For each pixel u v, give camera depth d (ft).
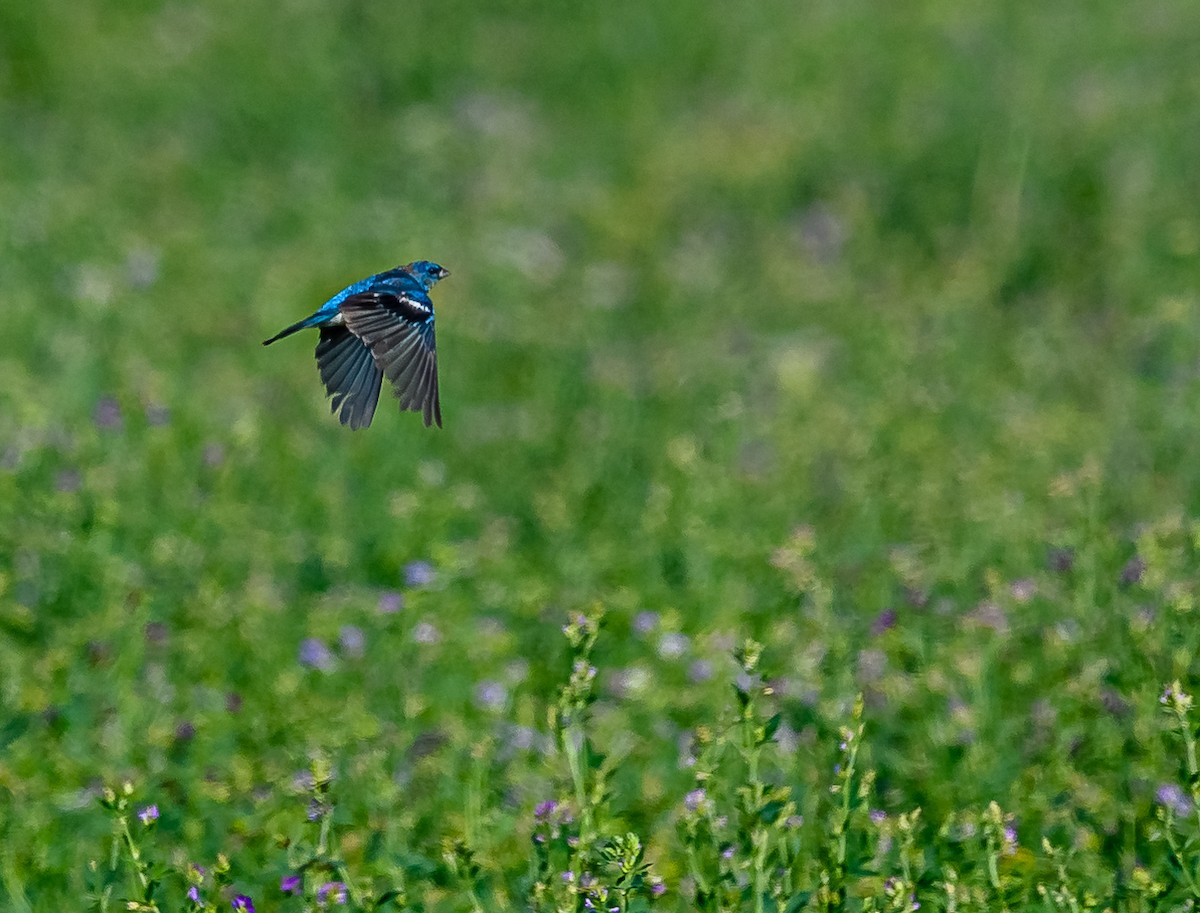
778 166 79.61
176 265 68.85
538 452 52.75
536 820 27.27
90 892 27.22
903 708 32.30
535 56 92.38
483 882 25.88
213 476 45.52
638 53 92.58
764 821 24.99
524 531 45.98
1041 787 29.68
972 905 24.88
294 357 60.49
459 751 31.48
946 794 29.60
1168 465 47.55
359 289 28.53
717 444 51.24
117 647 35.86
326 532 44.01
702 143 83.41
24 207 71.97
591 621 27.02
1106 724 30.86
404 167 82.38
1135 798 29.01
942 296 67.41
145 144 82.43
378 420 52.54
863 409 54.85
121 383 53.42
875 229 74.64
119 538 41.19
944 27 90.27
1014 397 55.83
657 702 33.35
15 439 45.73
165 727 32.68
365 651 36.47
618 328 67.92
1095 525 37.65
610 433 54.08
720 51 92.58
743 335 66.08
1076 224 71.26
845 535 43.57
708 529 42.80
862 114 83.51
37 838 29.04
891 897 23.89
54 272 66.18
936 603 37.55
